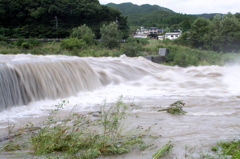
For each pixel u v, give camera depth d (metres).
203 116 6.27
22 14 59.31
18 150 4.16
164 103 7.68
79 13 65.56
